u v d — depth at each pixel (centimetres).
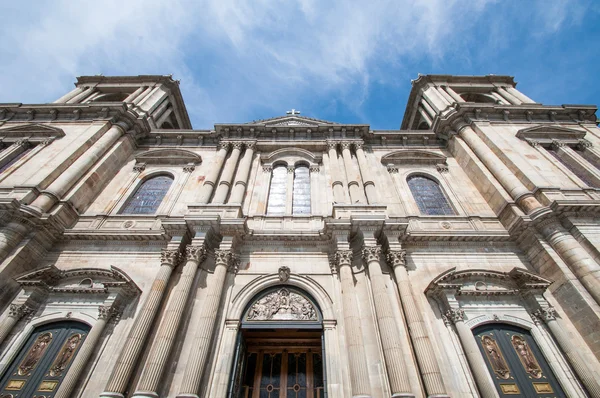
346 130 2075
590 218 1266
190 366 962
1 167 1655
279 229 1466
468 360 1038
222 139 2036
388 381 962
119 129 1964
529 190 1460
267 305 1220
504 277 1249
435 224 1524
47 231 1342
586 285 1111
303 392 1156
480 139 1855
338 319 1146
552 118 2025
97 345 1080
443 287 1195
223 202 1555
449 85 2630
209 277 1261
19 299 1155
